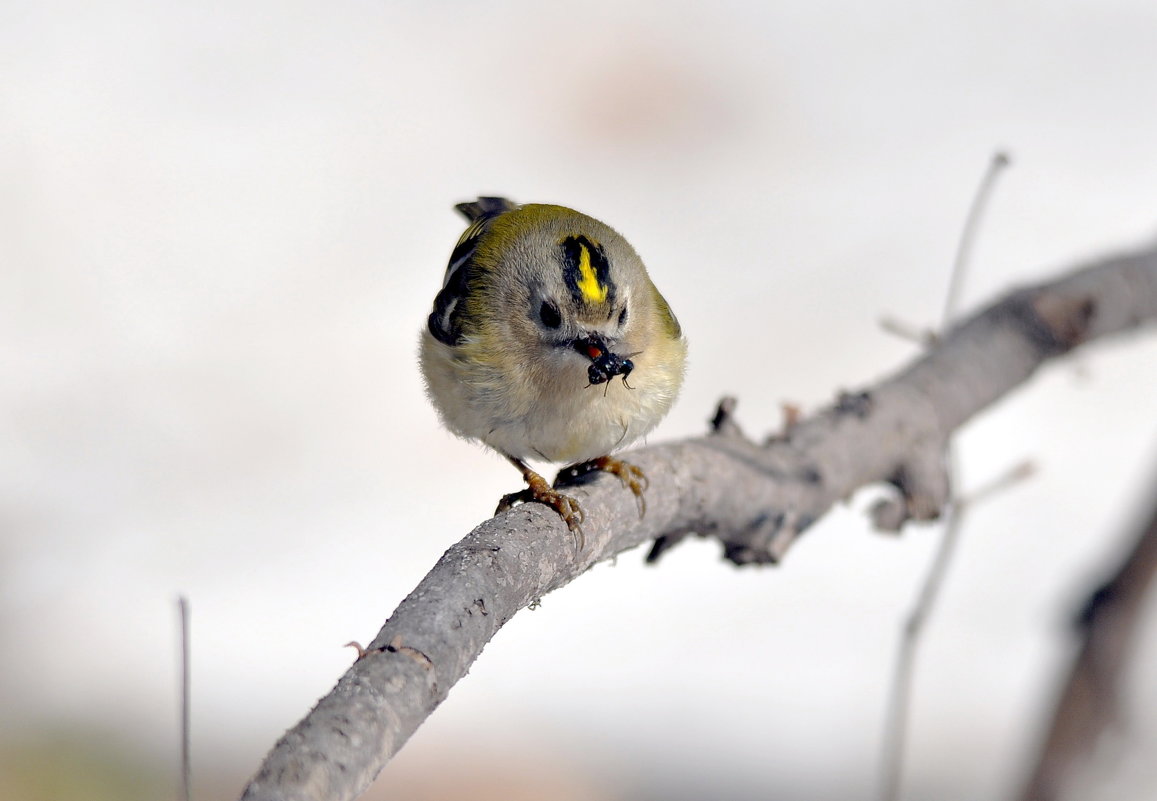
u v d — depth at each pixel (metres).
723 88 17.44
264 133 17.03
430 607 3.71
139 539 11.77
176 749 9.71
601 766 9.94
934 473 6.46
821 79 17.88
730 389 13.10
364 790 3.11
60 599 10.89
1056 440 12.74
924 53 18.34
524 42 18.61
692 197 15.84
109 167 16.03
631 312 6.49
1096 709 6.20
